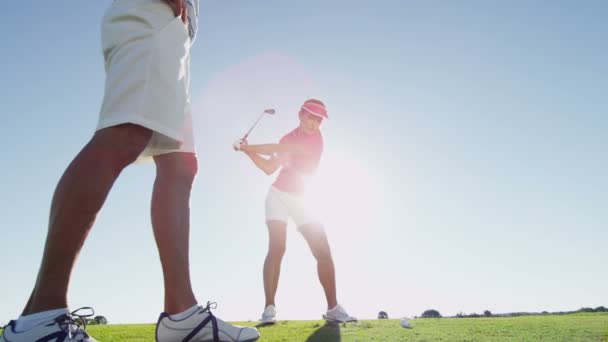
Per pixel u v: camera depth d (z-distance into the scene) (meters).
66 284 1.64
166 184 2.24
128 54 1.89
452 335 3.14
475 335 3.12
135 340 2.95
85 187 1.67
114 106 1.84
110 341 2.89
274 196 4.91
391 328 3.68
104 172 1.73
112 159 1.77
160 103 1.92
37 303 1.60
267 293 4.74
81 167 1.70
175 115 1.98
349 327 3.83
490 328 3.56
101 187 1.71
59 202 1.65
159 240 2.18
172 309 2.13
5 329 1.59
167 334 2.12
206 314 2.17
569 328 3.46
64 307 1.63
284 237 4.89
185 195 2.28
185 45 2.11
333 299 4.62
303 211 4.76
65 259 1.63
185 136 2.31
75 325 1.66
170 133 1.96
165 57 1.96
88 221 1.69
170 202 2.21
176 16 2.08
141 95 1.87
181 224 2.22
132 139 1.85
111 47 1.93
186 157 2.31
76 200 1.65
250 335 2.26
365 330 3.53
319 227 4.73
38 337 1.56
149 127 1.88
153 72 1.91
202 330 2.14
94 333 3.41
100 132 1.82
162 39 1.96
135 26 1.92
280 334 3.32
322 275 4.65
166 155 2.27
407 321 3.84
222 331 2.18
